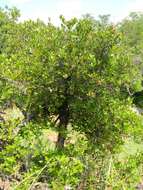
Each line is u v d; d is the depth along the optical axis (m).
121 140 18.64
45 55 18.66
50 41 18.66
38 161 13.41
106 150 16.39
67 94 18.98
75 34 18.55
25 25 24.52
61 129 18.64
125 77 19.52
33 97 18.55
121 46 19.52
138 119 19.09
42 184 12.72
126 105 19.70
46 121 18.95
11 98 16.59
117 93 19.59
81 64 18.38
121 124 18.78
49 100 19.06
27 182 12.27
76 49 18.34
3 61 19.52
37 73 18.70
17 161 13.38
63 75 18.52
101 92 18.88
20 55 19.97
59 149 14.84
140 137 19.19
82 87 18.62
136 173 15.14
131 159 15.65
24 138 13.70
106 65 18.88
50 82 18.56
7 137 13.32
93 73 18.33
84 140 16.62
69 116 19.39
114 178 14.18
